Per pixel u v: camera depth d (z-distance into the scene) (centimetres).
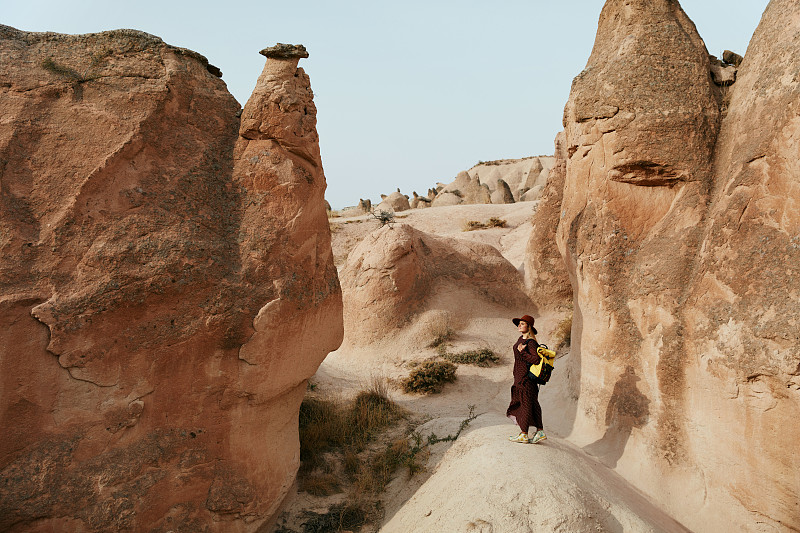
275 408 593
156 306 506
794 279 503
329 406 873
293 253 575
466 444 658
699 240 655
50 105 511
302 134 586
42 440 459
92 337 477
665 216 714
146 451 498
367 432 825
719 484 557
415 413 920
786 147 544
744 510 530
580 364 811
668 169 698
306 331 595
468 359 1159
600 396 736
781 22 628
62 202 489
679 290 644
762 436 512
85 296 475
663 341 643
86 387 475
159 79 546
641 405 668
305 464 724
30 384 456
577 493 513
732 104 698
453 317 1297
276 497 589
